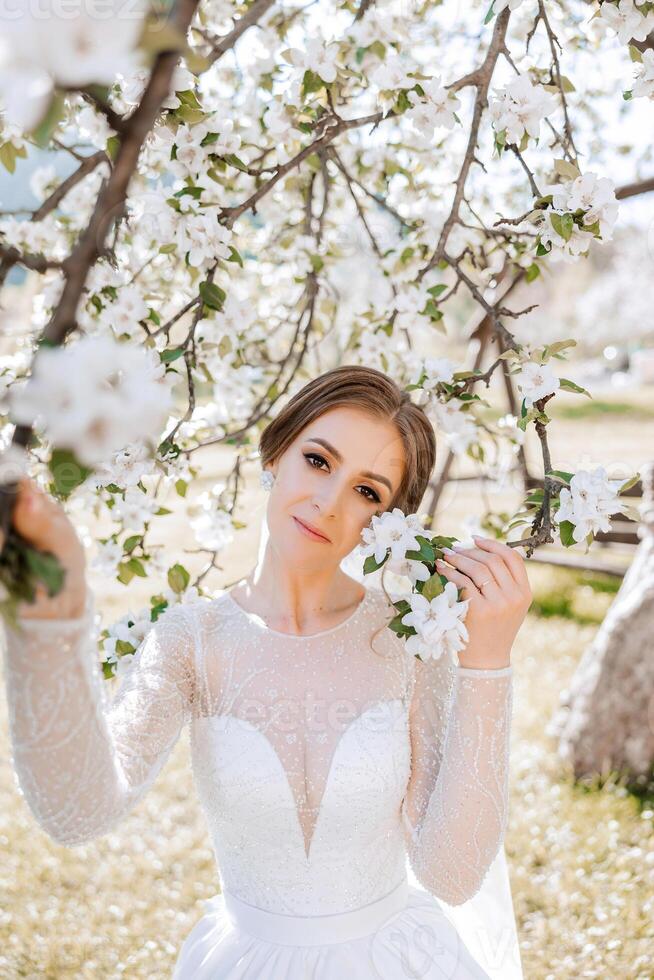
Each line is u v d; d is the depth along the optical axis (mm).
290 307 2814
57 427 648
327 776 1533
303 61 1902
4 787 3885
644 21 1733
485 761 1432
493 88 1775
